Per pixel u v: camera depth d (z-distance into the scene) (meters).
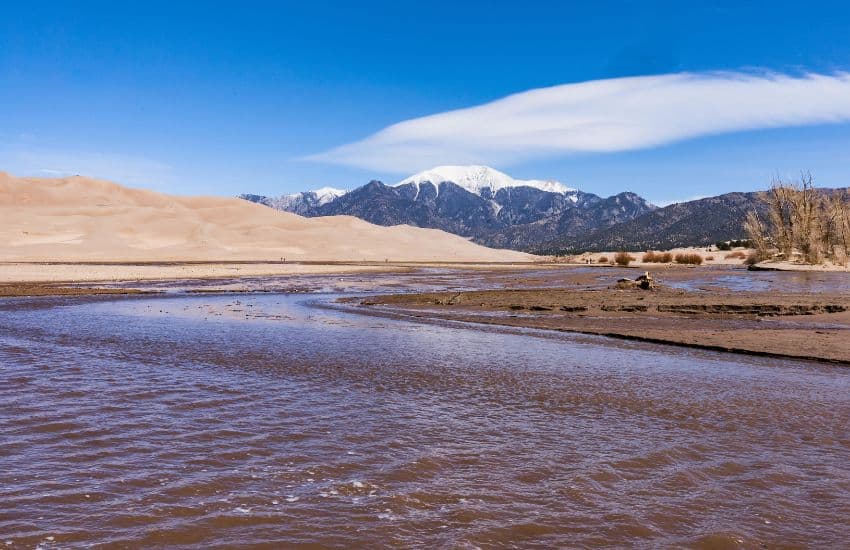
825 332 22.38
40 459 8.25
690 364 16.50
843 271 75.75
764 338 20.78
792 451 9.01
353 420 10.46
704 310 31.06
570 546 5.94
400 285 55.88
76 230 147.50
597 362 16.69
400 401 11.92
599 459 8.55
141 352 17.48
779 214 94.25
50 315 28.80
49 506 6.71
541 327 24.80
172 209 184.38
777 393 12.92
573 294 41.56
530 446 9.12
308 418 10.55
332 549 5.82
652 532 6.27
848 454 8.88
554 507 6.88
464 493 7.25
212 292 46.62
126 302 37.09
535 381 13.99
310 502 6.93
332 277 68.94
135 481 7.49
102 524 6.29
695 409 11.53
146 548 5.79
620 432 9.95
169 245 142.25
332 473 7.87
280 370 14.95
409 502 6.96
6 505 6.72
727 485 7.62
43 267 73.06
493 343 20.27
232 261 108.62
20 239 132.12
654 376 14.72
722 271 83.44
